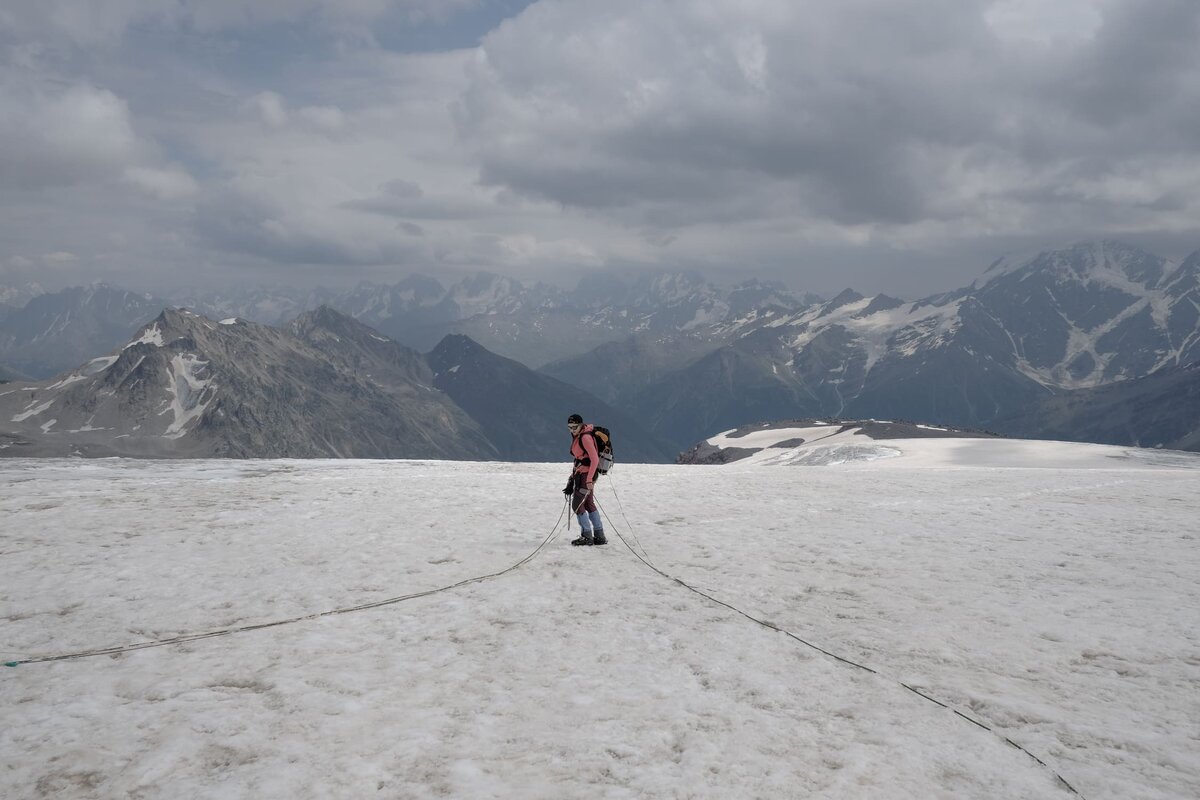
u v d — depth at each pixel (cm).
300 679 664
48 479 2261
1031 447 7838
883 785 486
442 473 2811
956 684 665
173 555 1191
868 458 8438
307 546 1275
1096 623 844
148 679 664
